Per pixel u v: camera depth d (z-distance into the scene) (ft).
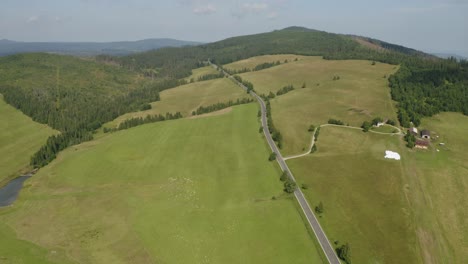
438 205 347.97
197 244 301.63
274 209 342.85
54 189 428.97
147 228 328.49
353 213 330.54
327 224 315.99
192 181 417.90
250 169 432.25
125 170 461.78
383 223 314.35
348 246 267.18
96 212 363.97
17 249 305.32
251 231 313.73
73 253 299.17
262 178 405.80
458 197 362.94
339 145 480.23
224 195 381.40
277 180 398.01
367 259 271.08
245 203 361.30
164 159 484.74
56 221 352.28
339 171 408.87
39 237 324.80
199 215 345.51
